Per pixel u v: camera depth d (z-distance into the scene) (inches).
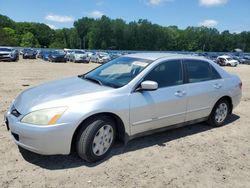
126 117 172.4
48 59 1632.6
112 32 5428.2
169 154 183.2
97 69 214.5
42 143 148.5
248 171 168.1
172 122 200.2
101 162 166.6
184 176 157.5
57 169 156.4
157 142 201.2
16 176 147.6
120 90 172.1
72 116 151.9
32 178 146.6
